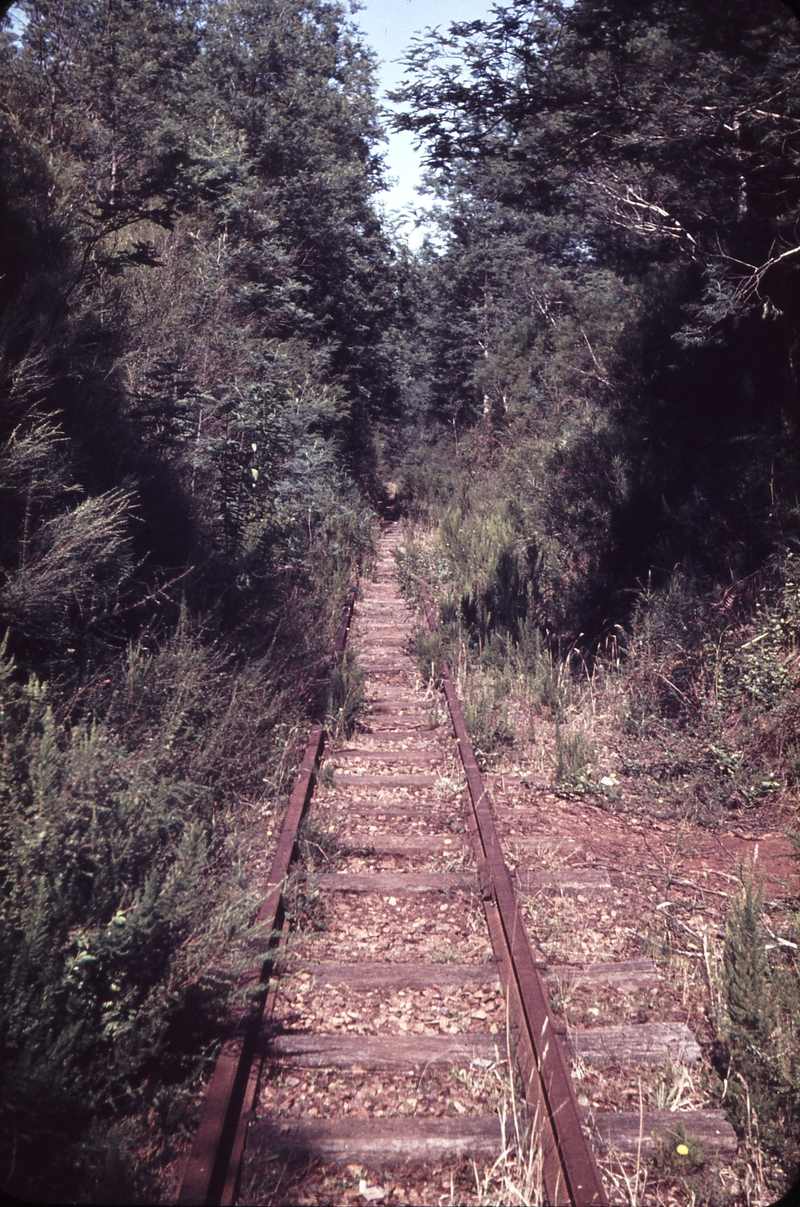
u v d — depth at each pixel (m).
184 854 3.70
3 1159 2.80
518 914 4.41
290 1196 2.89
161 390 8.91
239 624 7.38
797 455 8.78
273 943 4.25
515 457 18.66
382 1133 3.14
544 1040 3.45
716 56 7.11
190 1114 3.17
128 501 6.74
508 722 7.62
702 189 10.23
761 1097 3.26
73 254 8.48
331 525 14.85
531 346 22.75
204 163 16.08
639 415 12.62
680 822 6.19
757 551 9.12
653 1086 3.48
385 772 6.85
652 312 13.02
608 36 7.09
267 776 6.19
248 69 21.78
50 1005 3.01
